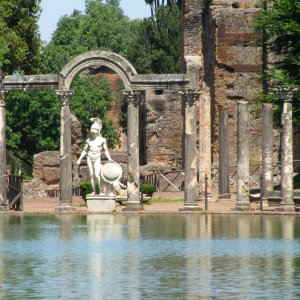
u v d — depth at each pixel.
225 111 101.12
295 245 60.19
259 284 45.53
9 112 142.25
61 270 49.78
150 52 190.25
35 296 42.66
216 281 46.38
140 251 57.38
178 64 187.50
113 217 84.69
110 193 90.25
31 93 142.62
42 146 144.25
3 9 139.38
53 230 70.62
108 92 183.88
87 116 171.50
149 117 145.12
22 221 79.94
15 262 52.72
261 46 124.69
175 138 145.62
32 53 145.38
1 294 43.16
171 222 78.25
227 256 54.97
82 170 128.38
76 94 174.50
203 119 106.75
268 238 64.38
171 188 129.75
